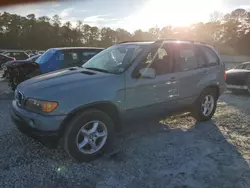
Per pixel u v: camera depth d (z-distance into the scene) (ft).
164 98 14.28
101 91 11.64
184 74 15.24
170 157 12.25
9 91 28.84
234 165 11.51
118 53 14.37
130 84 12.56
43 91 11.03
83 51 28.58
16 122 11.62
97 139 12.09
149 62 13.64
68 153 11.25
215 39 246.06
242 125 17.31
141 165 11.46
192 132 15.74
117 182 10.12
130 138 14.58
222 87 18.31
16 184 9.82
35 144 13.35
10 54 85.20
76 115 11.18
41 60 27.63
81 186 9.82
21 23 290.35
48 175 10.50
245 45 210.79
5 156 12.01
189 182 10.14
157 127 16.49
